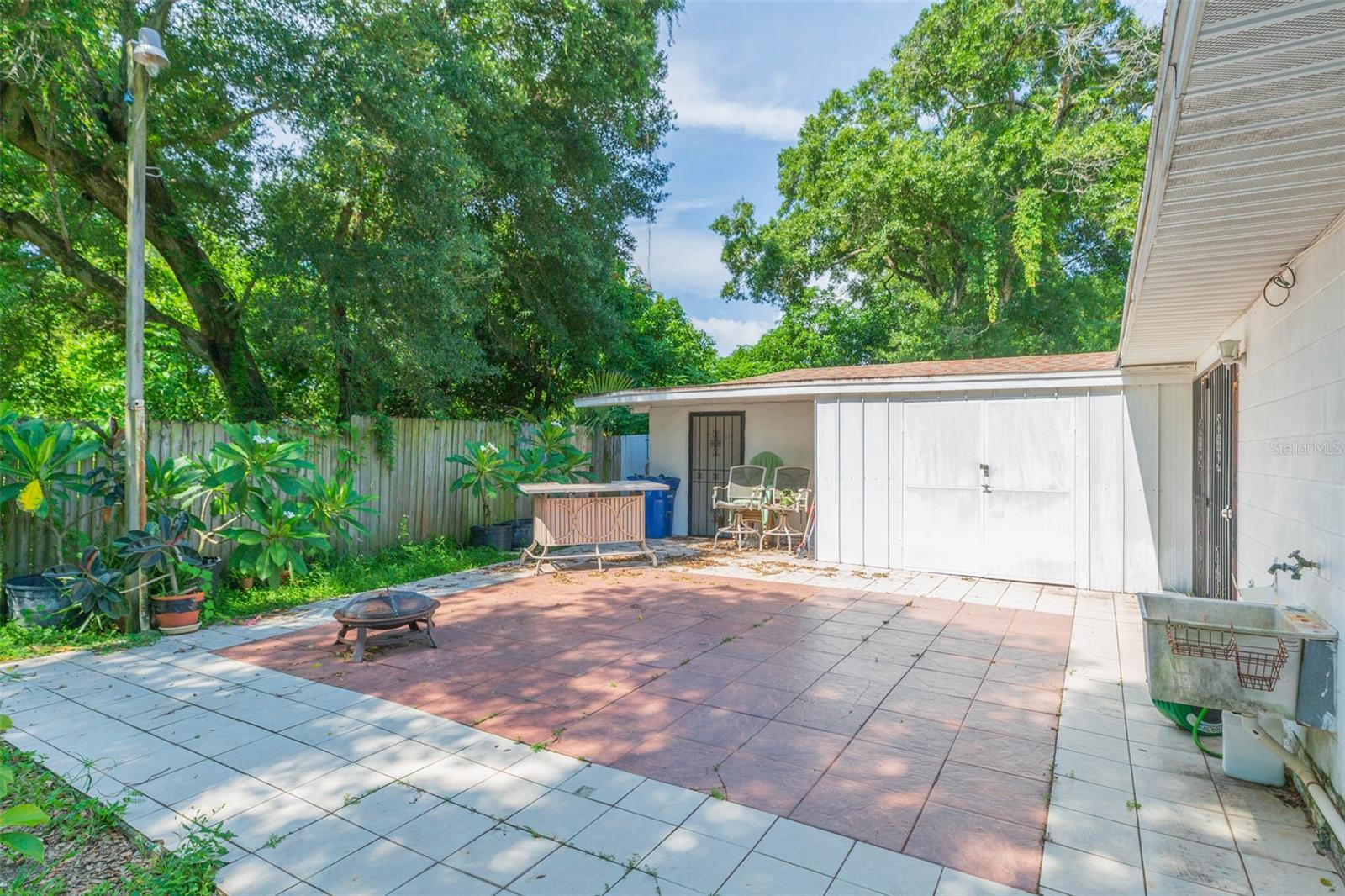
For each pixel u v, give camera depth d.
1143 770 3.21
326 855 2.55
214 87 7.12
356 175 8.04
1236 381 4.93
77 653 5.04
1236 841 2.64
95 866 2.55
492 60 10.30
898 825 2.74
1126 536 7.02
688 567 8.50
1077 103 17.70
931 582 7.45
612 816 2.81
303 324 8.08
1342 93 1.86
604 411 12.28
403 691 4.26
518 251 12.53
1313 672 2.69
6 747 3.39
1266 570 3.93
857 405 8.43
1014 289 19.36
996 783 3.08
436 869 2.46
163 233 8.35
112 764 3.29
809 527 9.34
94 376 11.20
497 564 8.74
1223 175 2.44
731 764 3.27
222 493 6.62
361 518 8.55
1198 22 1.53
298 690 4.28
